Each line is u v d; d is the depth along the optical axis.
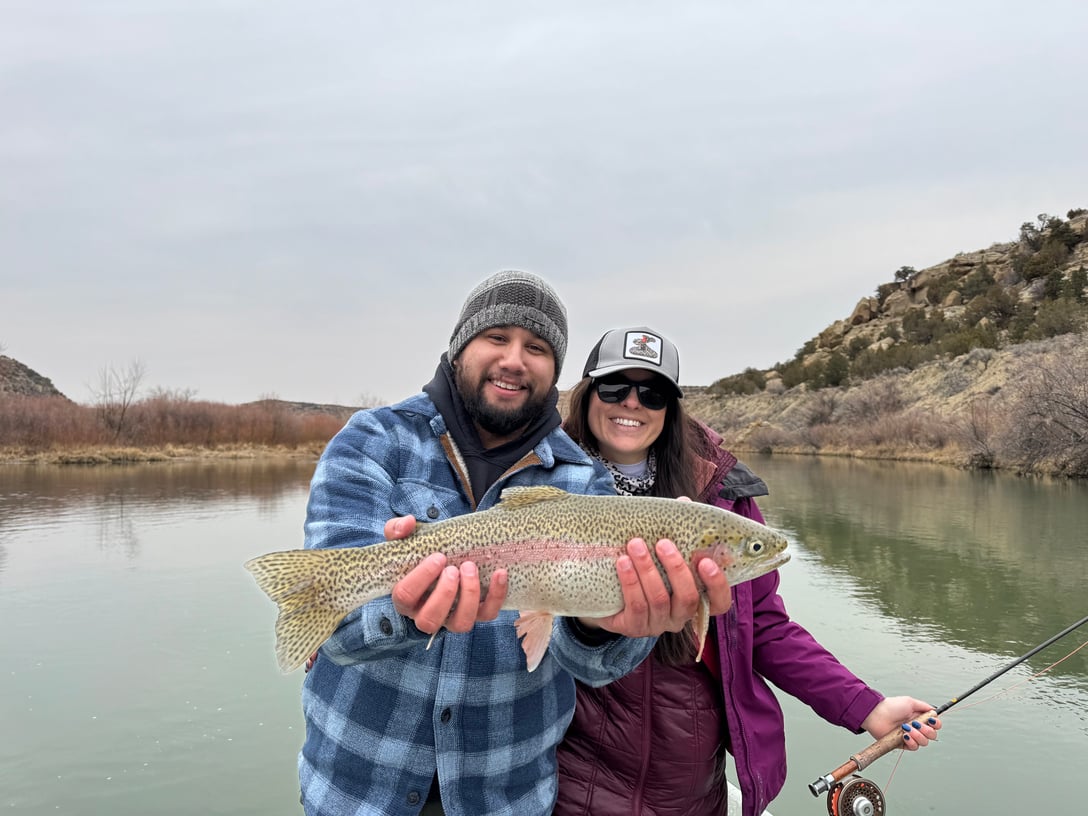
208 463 53.06
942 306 101.69
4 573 15.59
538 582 3.09
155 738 8.11
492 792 3.00
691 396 119.19
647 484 4.36
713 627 3.93
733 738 3.83
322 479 3.16
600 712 3.89
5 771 7.36
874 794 4.34
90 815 6.50
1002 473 36.12
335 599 2.94
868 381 78.00
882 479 35.53
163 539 19.75
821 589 13.41
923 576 14.36
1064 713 8.12
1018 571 14.67
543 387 3.33
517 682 3.10
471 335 3.28
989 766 7.02
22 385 91.06
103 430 57.56
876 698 4.19
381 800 2.87
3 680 9.71
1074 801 6.36
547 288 3.42
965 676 9.18
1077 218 99.38
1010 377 50.75
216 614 12.62
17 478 37.78
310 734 3.09
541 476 3.47
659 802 3.81
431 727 2.93
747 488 4.29
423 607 2.59
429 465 3.28
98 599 13.56
